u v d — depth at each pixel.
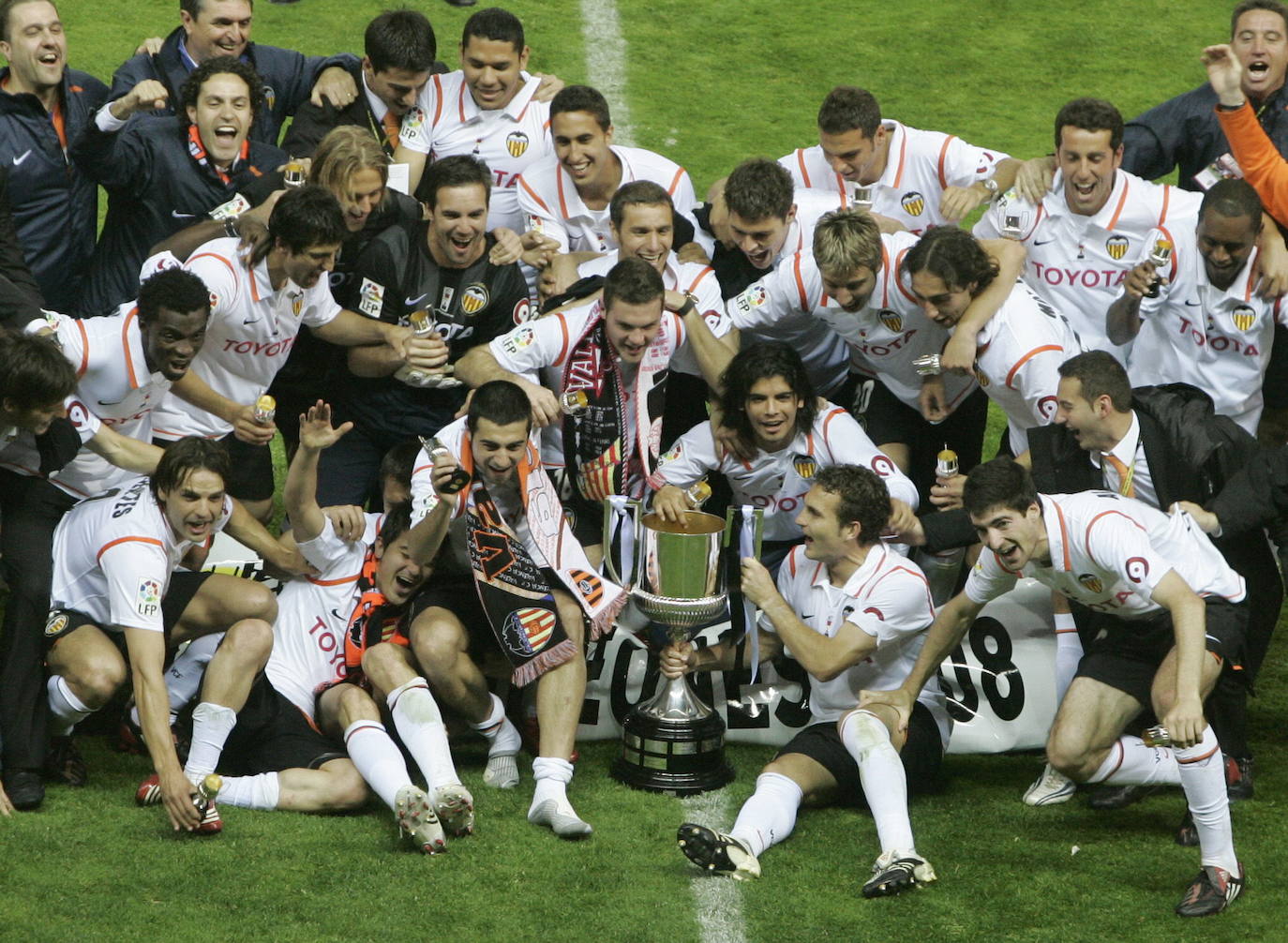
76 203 24.36
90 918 15.91
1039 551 17.39
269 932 15.85
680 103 39.72
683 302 20.86
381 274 21.70
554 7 44.19
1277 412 23.73
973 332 20.03
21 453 18.89
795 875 17.28
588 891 16.86
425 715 18.28
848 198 24.53
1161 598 16.92
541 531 19.36
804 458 20.56
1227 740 18.94
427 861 17.31
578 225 23.88
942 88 40.94
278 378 22.44
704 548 18.81
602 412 20.44
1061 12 44.91
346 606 19.34
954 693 20.44
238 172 23.06
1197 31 44.19
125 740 19.56
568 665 18.89
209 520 18.02
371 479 22.89
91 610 18.47
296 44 40.47
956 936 16.14
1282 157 23.77
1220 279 20.55
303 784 18.20
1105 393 18.38
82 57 38.72
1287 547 18.62
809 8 44.91
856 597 18.88
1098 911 16.61
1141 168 25.28
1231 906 16.66
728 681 20.28
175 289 18.39
